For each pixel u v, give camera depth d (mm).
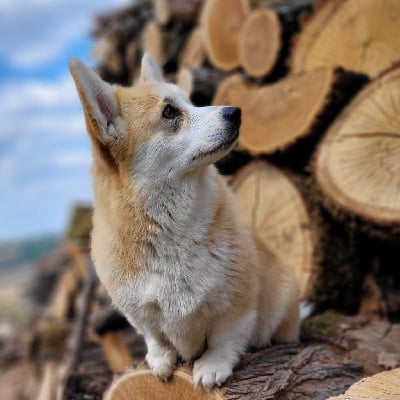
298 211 1580
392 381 1058
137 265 1145
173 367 1192
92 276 1936
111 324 1639
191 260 1138
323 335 1359
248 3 1819
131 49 2662
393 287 1522
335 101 1514
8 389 2725
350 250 1554
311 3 1694
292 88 1570
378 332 1352
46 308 3496
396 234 1399
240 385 1132
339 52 1617
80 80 1126
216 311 1148
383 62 1556
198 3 2186
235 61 1839
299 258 1571
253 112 1625
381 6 1542
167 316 1145
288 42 1713
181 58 2215
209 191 1169
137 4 2680
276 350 1221
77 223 2625
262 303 1246
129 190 1151
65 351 2494
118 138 1159
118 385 1244
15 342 3410
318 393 1121
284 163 1629
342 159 1481
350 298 1558
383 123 1443
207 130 1155
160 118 1163
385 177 1427
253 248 1201
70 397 1391
